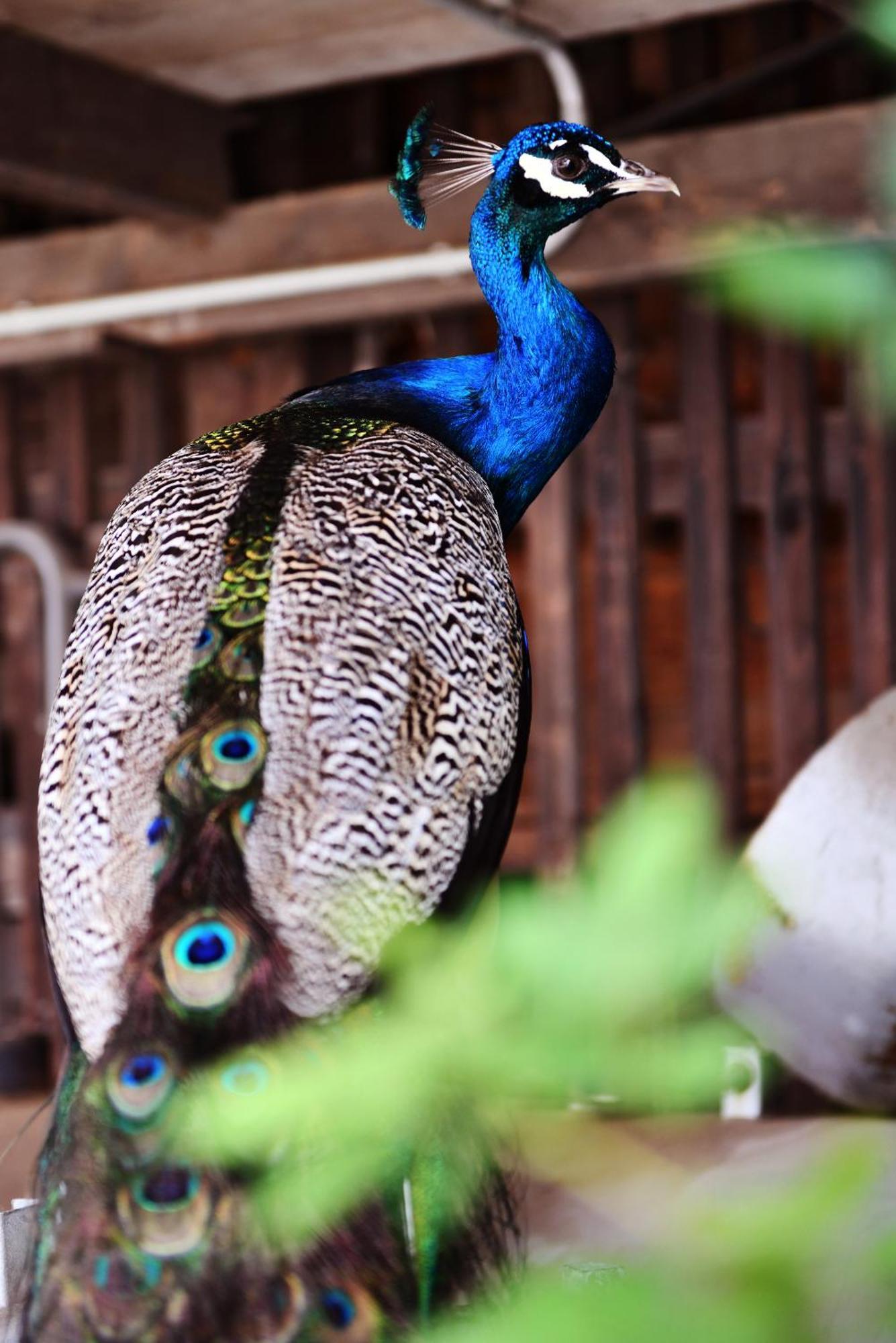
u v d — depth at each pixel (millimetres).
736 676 6398
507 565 3111
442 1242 2086
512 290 3703
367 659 2686
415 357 7312
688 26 6633
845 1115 4629
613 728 6578
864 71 6348
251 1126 966
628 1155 1032
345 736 2617
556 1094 846
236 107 7266
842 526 7047
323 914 2502
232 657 2705
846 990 4273
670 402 7020
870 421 6152
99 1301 2143
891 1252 792
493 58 6918
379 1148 1056
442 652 2762
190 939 2445
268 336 7129
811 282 780
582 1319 745
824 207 5699
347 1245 2119
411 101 7098
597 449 6609
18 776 7551
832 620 7047
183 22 5633
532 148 3676
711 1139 3721
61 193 6102
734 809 6375
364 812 2582
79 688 2832
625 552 6562
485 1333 763
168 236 6719
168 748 2658
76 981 2600
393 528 2875
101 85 6070
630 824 792
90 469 7555
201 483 3033
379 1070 905
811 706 6266
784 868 4387
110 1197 2213
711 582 6418
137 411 7312
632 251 6016
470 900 2744
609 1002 771
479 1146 2051
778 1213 775
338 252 6438
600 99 6730
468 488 3125
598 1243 2645
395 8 5531
